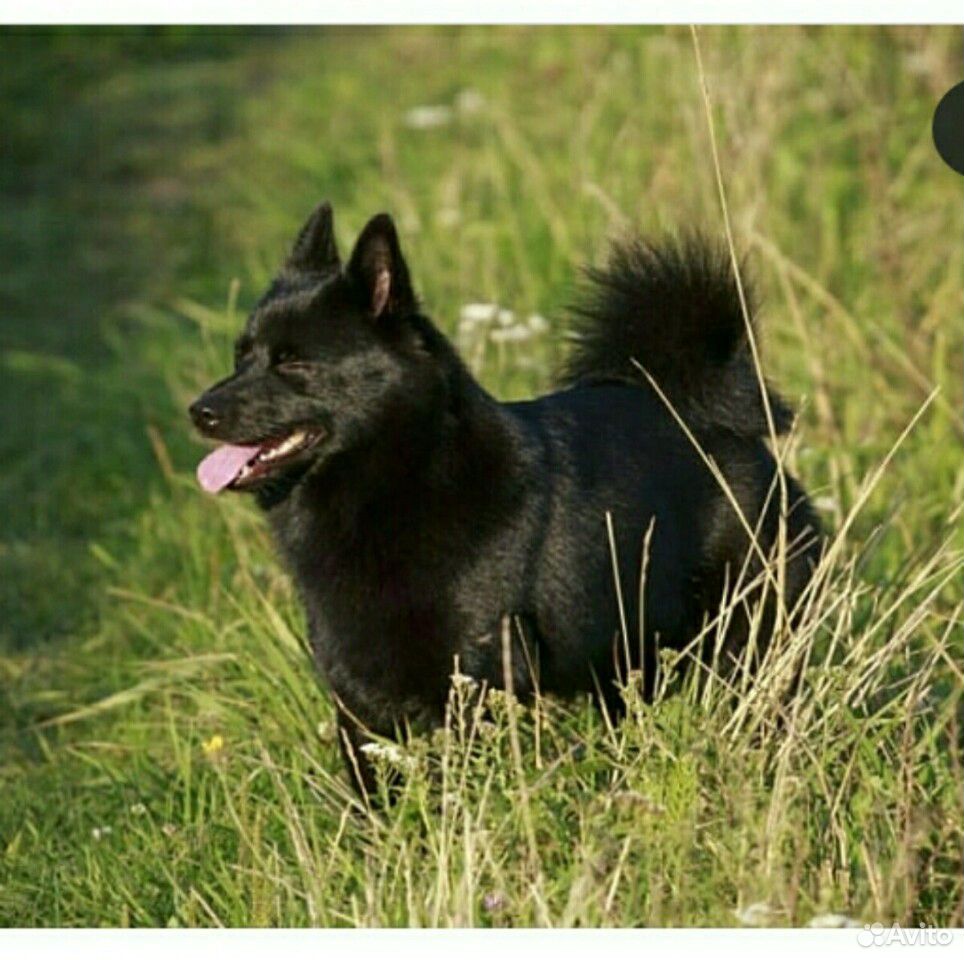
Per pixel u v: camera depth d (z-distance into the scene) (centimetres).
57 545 1463
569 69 2250
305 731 1037
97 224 2200
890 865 821
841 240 1608
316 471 923
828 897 762
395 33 2761
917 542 1190
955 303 1470
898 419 1344
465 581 906
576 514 934
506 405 961
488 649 910
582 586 932
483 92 2275
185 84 2641
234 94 2592
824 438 1274
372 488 912
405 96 2391
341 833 873
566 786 865
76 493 1547
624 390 1002
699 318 996
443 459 909
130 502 1498
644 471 966
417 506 907
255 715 1074
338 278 927
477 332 1400
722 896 788
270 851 905
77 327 1919
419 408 910
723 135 1580
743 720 871
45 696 1221
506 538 910
